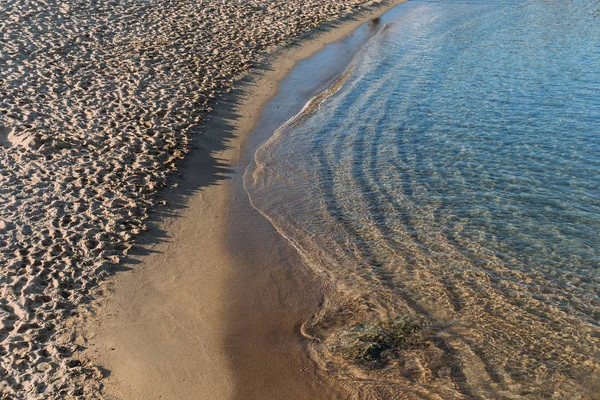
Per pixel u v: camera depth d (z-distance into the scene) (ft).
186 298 30.63
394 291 31.58
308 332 28.66
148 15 75.87
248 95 58.85
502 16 92.48
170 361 26.50
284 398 24.85
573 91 58.95
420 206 39.96
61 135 44.47
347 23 87.56
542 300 30.86
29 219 34.58
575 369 26.48
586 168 44.42
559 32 81.71
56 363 25.59
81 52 61.52
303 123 53.67
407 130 51.70
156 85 56.03
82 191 37.91
